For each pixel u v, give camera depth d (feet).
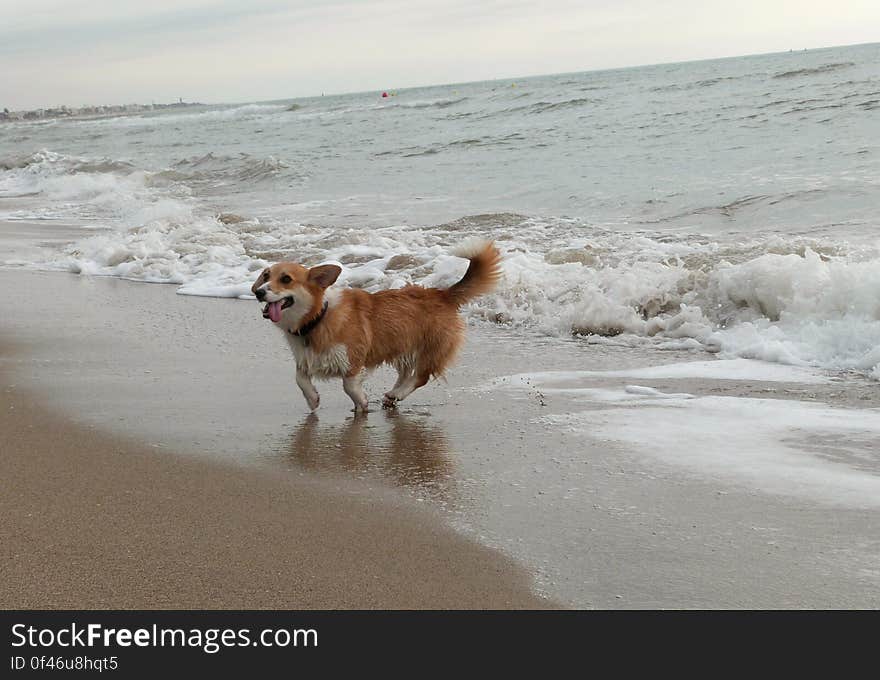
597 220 38.42
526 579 10.03
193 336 23.98
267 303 16.30
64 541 11.14
